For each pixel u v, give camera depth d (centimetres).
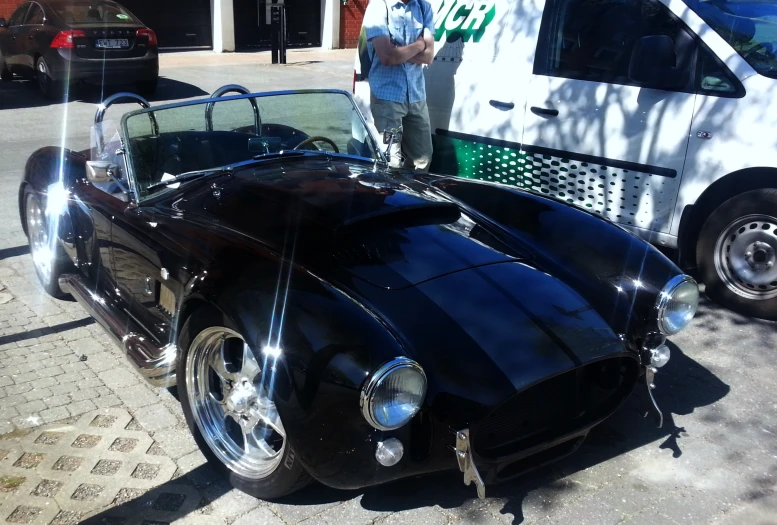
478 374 237
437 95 575
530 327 256
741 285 441
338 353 225
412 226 307
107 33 1073
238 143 371
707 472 294
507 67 527
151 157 350
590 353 254
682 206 457
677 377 368
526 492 280
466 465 230
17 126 928
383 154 404
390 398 219
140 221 327
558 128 502
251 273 260
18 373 362
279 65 1527
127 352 320
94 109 1046
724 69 432
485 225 323
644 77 446
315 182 330
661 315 284
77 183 399
